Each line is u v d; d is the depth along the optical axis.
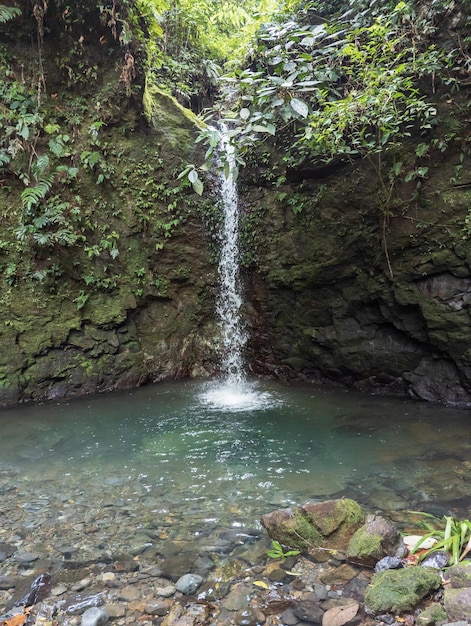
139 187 6.27
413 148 5.01
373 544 2.19
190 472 3.43
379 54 5.11
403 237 5.14
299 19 6.11
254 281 6.64
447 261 4.84
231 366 6.93
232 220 6.74
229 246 6.83
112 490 3.13
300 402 5.36
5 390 5.29
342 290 5.79
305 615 1.87
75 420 4.78
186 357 6.76
